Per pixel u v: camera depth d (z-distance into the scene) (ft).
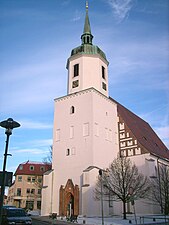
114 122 163.63
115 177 130.11
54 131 157.38
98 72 158.10
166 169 151.84
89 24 176.55
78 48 164.14
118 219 116.98
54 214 122.42
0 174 43.16
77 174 138.51
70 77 160.66
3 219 79.71
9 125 46.80
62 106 159.02
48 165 213.25
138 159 153.38
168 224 97.96
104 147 147.23
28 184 254.68
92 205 126.21
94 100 147.95
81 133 144.77
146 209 142.41
